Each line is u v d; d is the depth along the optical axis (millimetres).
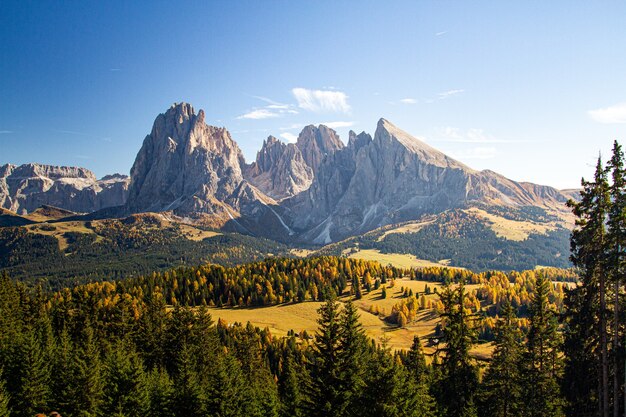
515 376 50969
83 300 100312
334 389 44125
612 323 38219
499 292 192500
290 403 60125
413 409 45312
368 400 41250
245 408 64812
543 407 47719
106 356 76625
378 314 193000
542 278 48969
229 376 70688
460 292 49906
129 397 61438
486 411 52531
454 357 48875
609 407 38469
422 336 163500
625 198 35875
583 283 39688
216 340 100375
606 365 37469
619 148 36219
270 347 128000
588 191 37750
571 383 40188
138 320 106625
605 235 36906
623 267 36094
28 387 61938
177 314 94000
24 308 102625
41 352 72625
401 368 50812
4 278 108188
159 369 85750
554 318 48188
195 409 62312
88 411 61719
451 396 49000
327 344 46031
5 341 76375
